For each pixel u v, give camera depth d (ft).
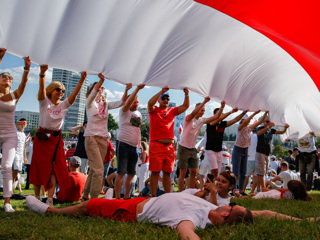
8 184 14.84
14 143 15.56
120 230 9.66
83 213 11.95
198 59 20.58
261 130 29.68
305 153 36.01
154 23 17.51
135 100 21.13
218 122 25.90
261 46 21.43
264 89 26.50
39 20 15.21
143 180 29.25
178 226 9.61
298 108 30.55
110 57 18.19
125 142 20.70
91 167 18.97
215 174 25.46
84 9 15.52
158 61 19.62
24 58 16.03
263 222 10.69
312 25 17.43
